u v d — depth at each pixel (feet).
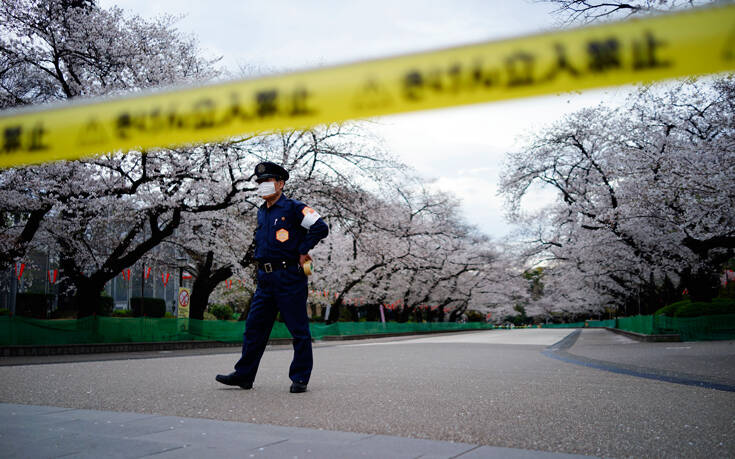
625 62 2.60
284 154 68.44
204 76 56.18
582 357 32.63
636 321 73.61
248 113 3.19
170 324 55.57
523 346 49.67
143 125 3.36
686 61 2.54
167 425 10.00
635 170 58.54
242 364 15.97
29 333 42.06
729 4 2.52
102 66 53.06
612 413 11.65
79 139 3.53
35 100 52.42
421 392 15.26
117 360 33.24
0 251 49.60
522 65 2.73
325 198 73.56
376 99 2.93
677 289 86.43
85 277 56.18
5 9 46.93
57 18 50.24
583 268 89.04
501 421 10.68
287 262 15.51
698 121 56.03
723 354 32.73
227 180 61.62
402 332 121.29
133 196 58.08
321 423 10.47
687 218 50.72
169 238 66.69
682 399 13.87
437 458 7.45
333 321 107.86
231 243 71.82
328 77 3.01
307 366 15.42
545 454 7.68
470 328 199.62
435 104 2.87
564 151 77.25
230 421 10.59
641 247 66.18
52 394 14.76
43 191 49.14
